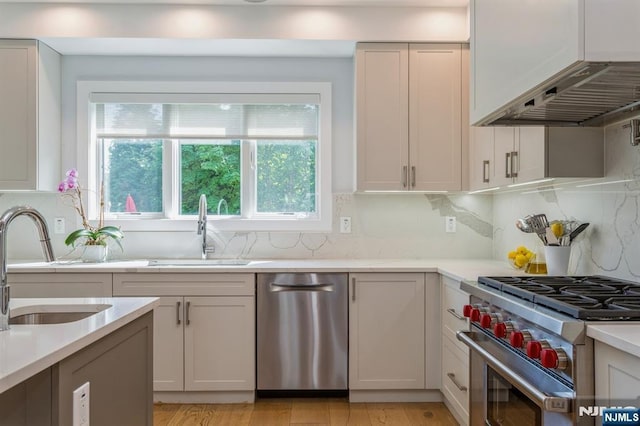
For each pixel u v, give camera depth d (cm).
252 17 308
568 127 214
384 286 290
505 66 168
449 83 317
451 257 349
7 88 309
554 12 133
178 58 345
